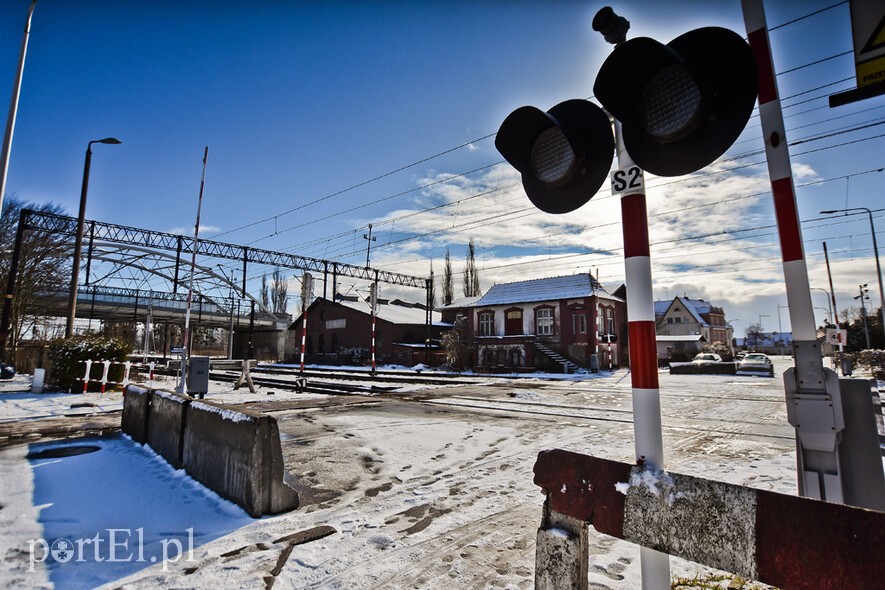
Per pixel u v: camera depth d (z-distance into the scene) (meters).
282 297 66.38
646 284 2.01
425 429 8.74
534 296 34.78
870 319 43.25
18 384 16.34
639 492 1.52
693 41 1.83
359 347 43.38
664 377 26.97
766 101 2.27
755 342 94.81
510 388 18.45
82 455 6.32
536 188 2.53
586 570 1.68
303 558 3.42
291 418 9.90
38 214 21.33
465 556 3.51
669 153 1.94
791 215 2.18
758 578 1.25
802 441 2.17
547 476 1.79
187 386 13.63
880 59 2.28
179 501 4.53
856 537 1.12
